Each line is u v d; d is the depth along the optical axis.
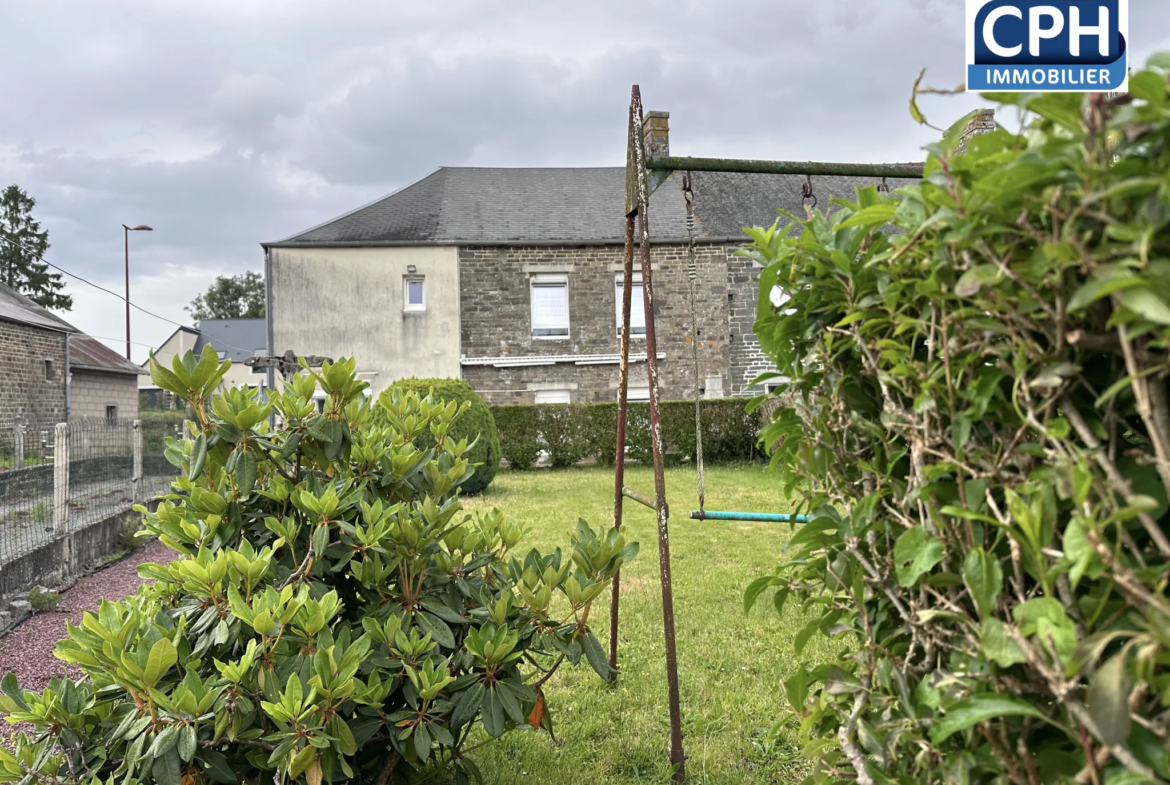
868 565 1.11
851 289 1.11
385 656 1.68
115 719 1.50
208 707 1.41
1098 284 0.69
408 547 1.85
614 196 17.25
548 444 13.74
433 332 14.91
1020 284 0.81
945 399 0.96
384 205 16.58
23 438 8.41
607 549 1.95
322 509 1.73
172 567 1.70
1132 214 0.71
